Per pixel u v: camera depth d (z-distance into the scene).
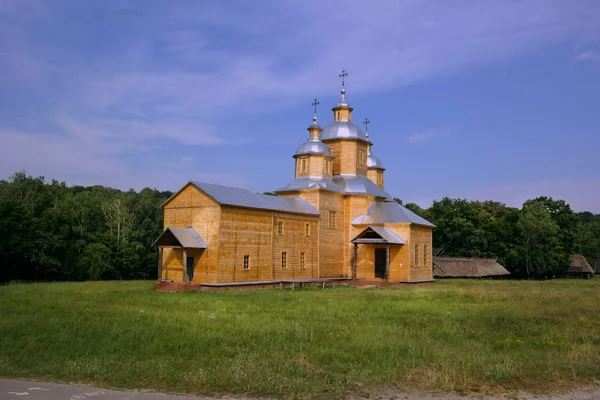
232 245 37.19
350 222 48.81
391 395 11.17
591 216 175.25
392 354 14.41
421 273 47.59
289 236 42.59
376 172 58.47
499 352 15.01
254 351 14.72
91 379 12.23
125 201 66.75
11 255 47.69
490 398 11.05
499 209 84.69
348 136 51.31
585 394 11.44
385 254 47.53
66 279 54.22
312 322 20.00
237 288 36.84
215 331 17.56
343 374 12.68
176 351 14.66
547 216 71.62
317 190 45.88
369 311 23.84
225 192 38.59
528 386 11.88
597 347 15.91
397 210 47.59
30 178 62.38
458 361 13.70
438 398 11.02
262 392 11.25
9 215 48.66
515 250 70.44
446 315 22.66
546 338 17.33
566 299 30.53
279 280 40.47
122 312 21.94
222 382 11.70
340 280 45.84
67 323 18.69
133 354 14.35
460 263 61.59
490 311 24.28
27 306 24.05
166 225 39.22
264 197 42.19
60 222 56.09
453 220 71.62
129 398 10.76
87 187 117.06
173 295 30.81
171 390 11.37
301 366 13.18
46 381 12.08
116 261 58.06
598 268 92.31
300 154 48.44
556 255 71.06
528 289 39.91
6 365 13.37
